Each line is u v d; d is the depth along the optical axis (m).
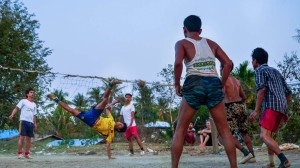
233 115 7.49
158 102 22.78
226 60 4.63
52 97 9.12
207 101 4.53
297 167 6.32
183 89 4.57
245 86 20.31
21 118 10.71
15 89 27.50
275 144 5.66
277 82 5.84
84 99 24.89
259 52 6.14
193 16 4.79
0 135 26.64
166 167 7.26
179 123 4.57
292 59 18.75
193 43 4.61
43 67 28.80
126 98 12.38
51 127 31.14
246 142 7.49
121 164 8.17
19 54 27.75
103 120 9.92
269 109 5.76
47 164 8.41
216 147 11.73
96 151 15.03
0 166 7.83
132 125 12.29
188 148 14.02
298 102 16.19
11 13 29.45
